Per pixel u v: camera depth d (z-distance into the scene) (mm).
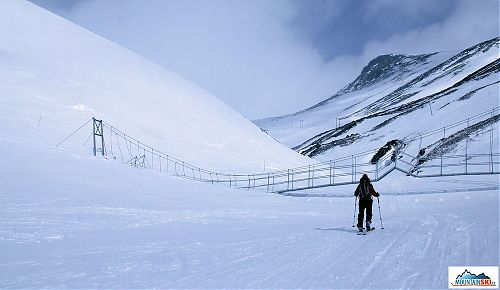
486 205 15406
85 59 57531
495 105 83438
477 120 77625
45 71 48094
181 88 68375
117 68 60031
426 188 28531
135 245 10078
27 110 38062
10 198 16281
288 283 6160
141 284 6441
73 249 9555
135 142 42875
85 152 30641
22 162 22547
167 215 16078
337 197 28984
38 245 9961
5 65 45375
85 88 49312
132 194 21094
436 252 7488
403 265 6781
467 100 100000
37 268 7664
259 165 50281
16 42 52094
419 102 146375
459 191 25984
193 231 12656
